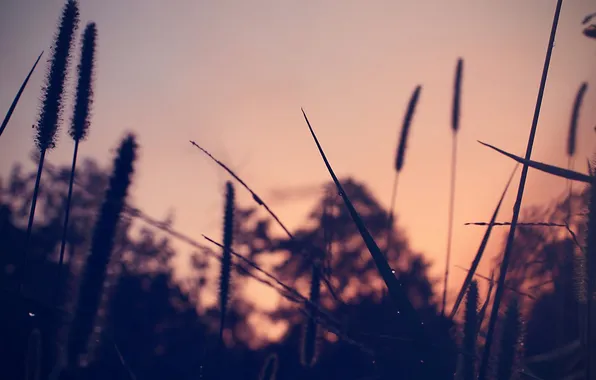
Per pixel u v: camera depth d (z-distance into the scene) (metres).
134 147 0.61
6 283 0.69
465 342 0.61
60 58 0.68
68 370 0.61
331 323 0.63
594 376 0.58
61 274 0.67
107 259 0.61
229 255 0.68
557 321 0.71
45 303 0.64
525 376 0.62
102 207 0.60
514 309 0.61
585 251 0.58
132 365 0.72
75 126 0.68
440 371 0.57
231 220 0.70
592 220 0.58
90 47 0.69
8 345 0.64
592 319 0.58
